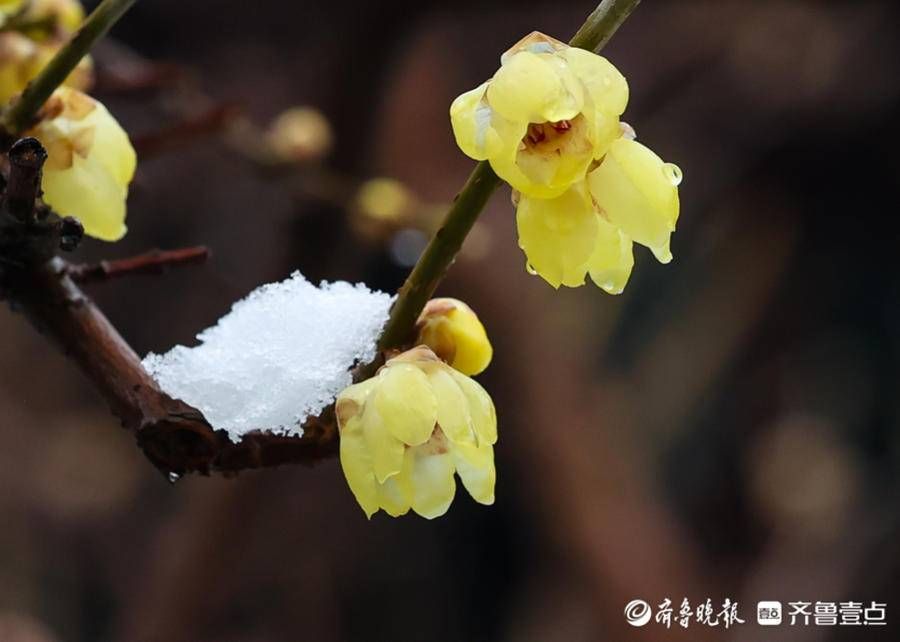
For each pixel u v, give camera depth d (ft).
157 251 1.69
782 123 4.38
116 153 1.63
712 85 4.45
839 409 4.93
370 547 5.24
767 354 4.97
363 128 2.92
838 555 4.47
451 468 1.53
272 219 4.53
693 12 4.35
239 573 4.68
